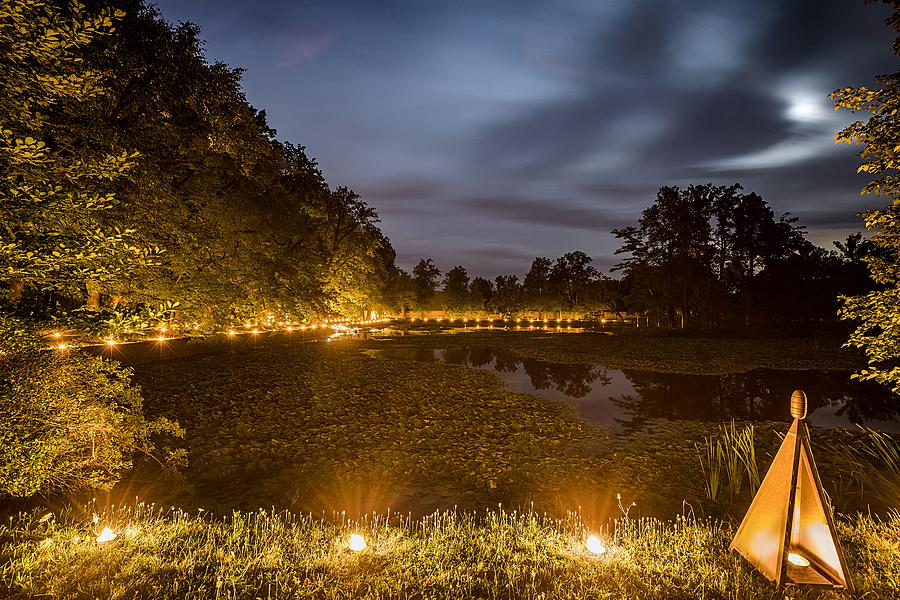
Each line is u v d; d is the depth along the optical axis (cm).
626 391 1681
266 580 418
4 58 418
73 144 908
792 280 4462
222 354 2553
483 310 10444
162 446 891
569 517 600
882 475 744
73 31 434
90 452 588
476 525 573
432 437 1010
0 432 455
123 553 454
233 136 1512
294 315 2317
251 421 1095
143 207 1135
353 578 422
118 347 2181
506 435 1052
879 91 528
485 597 401
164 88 1288
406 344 3516
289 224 2573
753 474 707
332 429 1041
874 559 450
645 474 785
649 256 4778
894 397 1539
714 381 1888
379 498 671
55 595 381
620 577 430
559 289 9012
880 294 550
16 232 436
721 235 4612
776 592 394
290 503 640
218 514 591
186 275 1416
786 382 1845
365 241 4259
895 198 546
